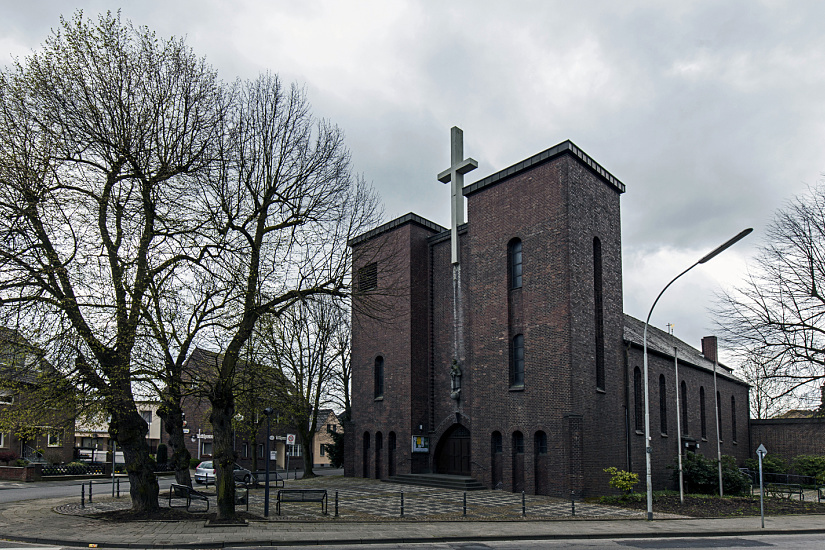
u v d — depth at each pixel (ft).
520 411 86.48
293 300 59.62
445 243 109.50
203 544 44.29
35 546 43.42
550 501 76.64
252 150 60.85
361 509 67.21
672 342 145.28
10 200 50.78
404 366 107.45
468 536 50.19
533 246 88.79
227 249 55.62
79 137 54.24
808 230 87.40
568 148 85.66
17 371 51.75
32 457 127.75
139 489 57.57
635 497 80.07
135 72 56.34
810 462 127.54
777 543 51.29
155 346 53.31
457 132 108.99
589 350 85.40
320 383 121.90
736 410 153.69
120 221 55.26
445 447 104.78
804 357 83.05
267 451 59.93
